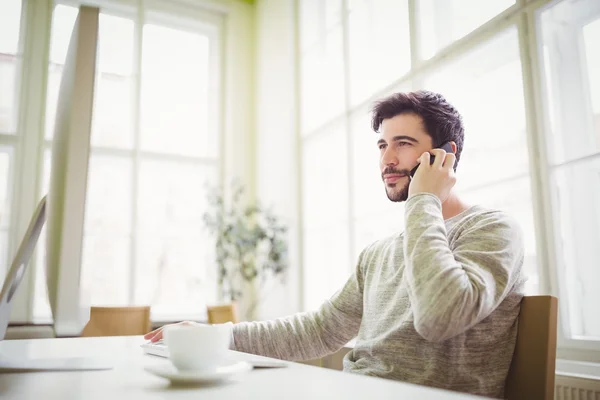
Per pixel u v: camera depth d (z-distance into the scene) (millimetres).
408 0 2965
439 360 952
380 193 3186
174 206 4621
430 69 2770
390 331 1038
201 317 4418
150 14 4777
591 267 1900
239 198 4898
